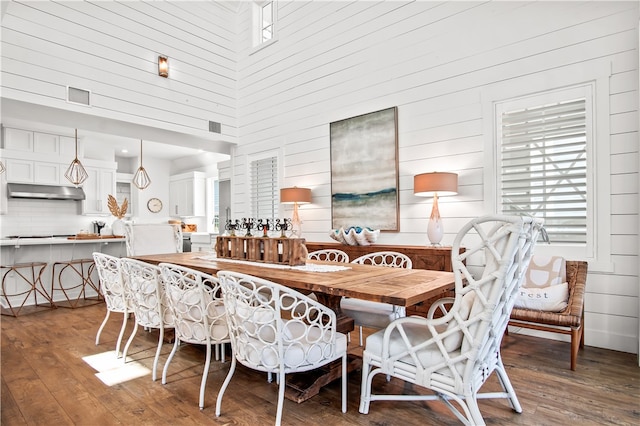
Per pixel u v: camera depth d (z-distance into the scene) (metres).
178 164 9.38
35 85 4.00
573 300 2.49
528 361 2.57
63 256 4.80
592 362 2.55
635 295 2.72
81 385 2.25
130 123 4.82
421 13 3.89
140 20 4.94
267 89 5.57
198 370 2.48
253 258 2.88
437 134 3.74
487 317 1.45
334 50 4.70
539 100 3.15
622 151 2.78
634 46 2.73
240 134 6.03
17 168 6.16
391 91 4.12
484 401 2.01
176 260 3.02
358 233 3.83
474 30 3.52
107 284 2.89
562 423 1.79
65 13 4.25
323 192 4.82
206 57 5.68
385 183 4.12
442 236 3.52
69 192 6.74
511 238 1.41
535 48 3.17
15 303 4.39
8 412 1.94
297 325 2.00
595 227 2.88
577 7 2.98
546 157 3.13
